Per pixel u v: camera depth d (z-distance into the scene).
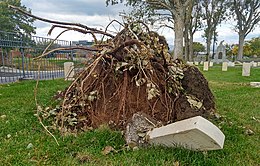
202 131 2.00
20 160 2.13
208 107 3.50
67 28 3.37
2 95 5.11
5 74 8.75
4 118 3.32
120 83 3.20
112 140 2.51
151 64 3.18
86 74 3.35
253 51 52.97
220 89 7.07
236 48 50.34
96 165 2.05
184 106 3.10
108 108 3.06
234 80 10.47
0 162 2.08
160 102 3.03
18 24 29.08
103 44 3.46
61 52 11.28
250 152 2.37
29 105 4.05
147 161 2.09
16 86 6.77
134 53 3.12
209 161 2.11
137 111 2.94
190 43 33.88
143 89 3.09
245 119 3.61
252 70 17.69
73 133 2.74
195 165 2.04
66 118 2.96
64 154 2.25
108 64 3.33
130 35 3.44
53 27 3.32
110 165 2.05
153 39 3.45
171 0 20.64
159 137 2.28
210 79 10.98
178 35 20.27
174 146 2.28
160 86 3.13
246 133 2.96
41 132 2.79
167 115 2.94
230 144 2.55
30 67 10.06
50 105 3.82
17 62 9.75
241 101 5.03
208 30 37.69
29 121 3.15
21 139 2.59
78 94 3.23
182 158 2.12
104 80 3.29
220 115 3.62
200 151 2.22
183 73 3.49
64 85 6.81
